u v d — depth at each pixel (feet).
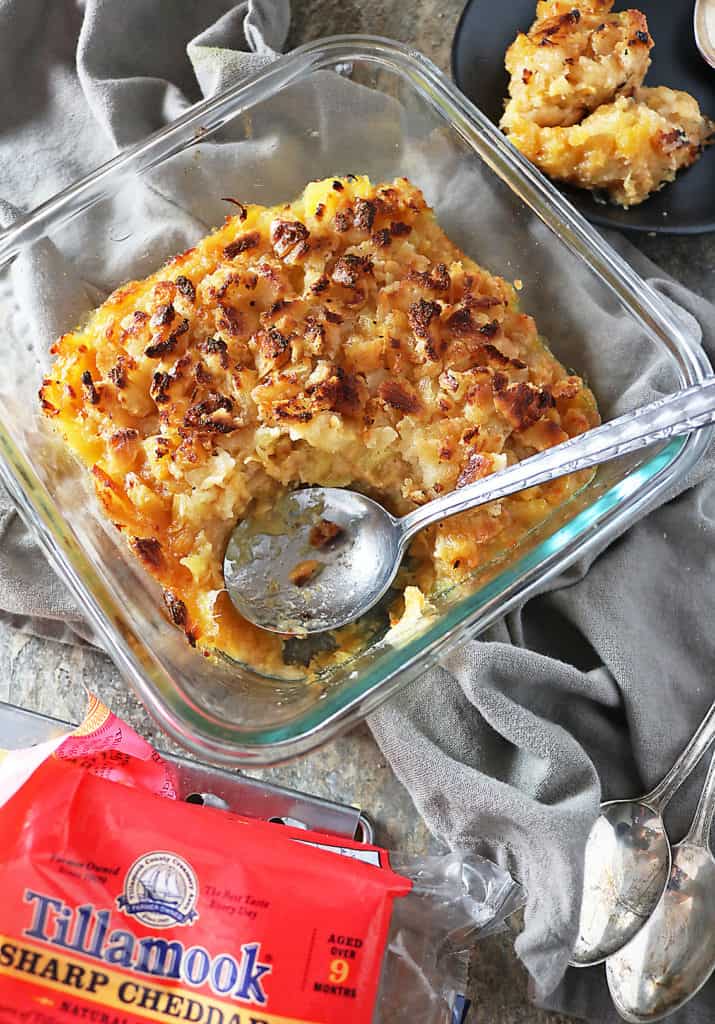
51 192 2.05
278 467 1.74
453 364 1.74
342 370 1.73
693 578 1.84
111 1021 1.46
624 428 1.55
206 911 1.51
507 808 1.67
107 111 2.02
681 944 1.71
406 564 1.76
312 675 1.72
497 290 1.82
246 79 1.85
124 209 1.87
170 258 1.90
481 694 1.71
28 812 1.49
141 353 1.74
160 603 1.71
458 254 1.86
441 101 1.84
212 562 1.72
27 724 1.74
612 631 1.79
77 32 2.08
